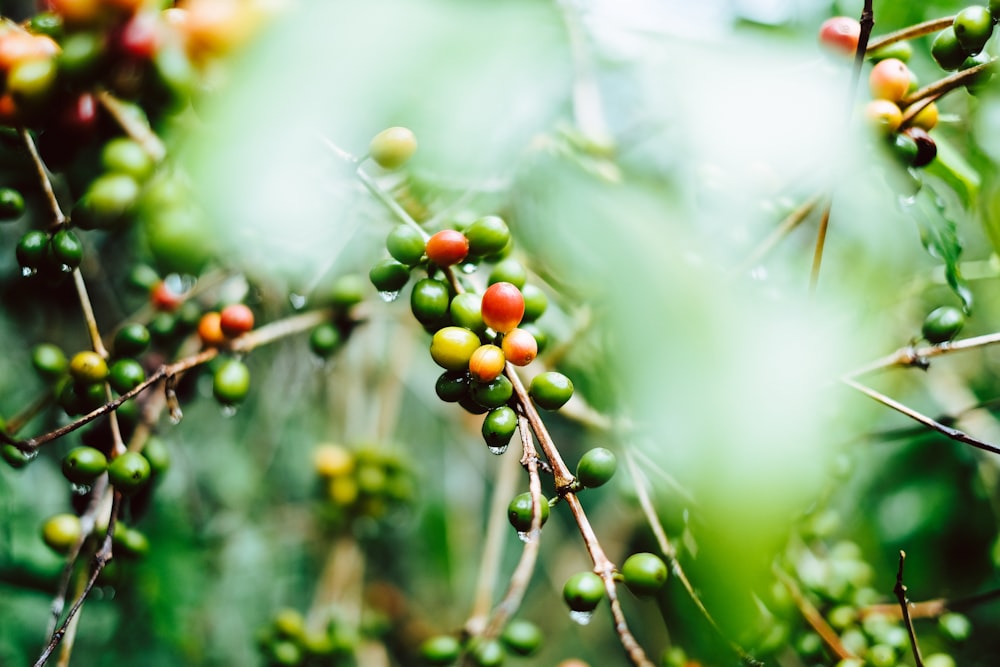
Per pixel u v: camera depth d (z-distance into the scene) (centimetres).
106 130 55
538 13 68
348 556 88
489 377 52
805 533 66
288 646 78
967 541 76
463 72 54
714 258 60
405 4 52
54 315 75
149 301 67
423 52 52
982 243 74
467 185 65
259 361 85
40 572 71
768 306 60
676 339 49
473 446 100
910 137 57
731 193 63
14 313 74
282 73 51
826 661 65
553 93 72
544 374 54
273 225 57
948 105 67
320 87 51
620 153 70
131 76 51
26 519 72
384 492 88
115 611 75
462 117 60
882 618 66
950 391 79
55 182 69
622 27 70
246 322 61
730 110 61
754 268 61
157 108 52
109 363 59
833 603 67
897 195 59
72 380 58
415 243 55
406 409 103
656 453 60
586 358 66
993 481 77
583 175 66
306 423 97
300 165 54
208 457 86
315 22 51
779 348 48
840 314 65
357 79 51
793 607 65
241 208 54
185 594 77
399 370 87
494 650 68
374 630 93
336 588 86
